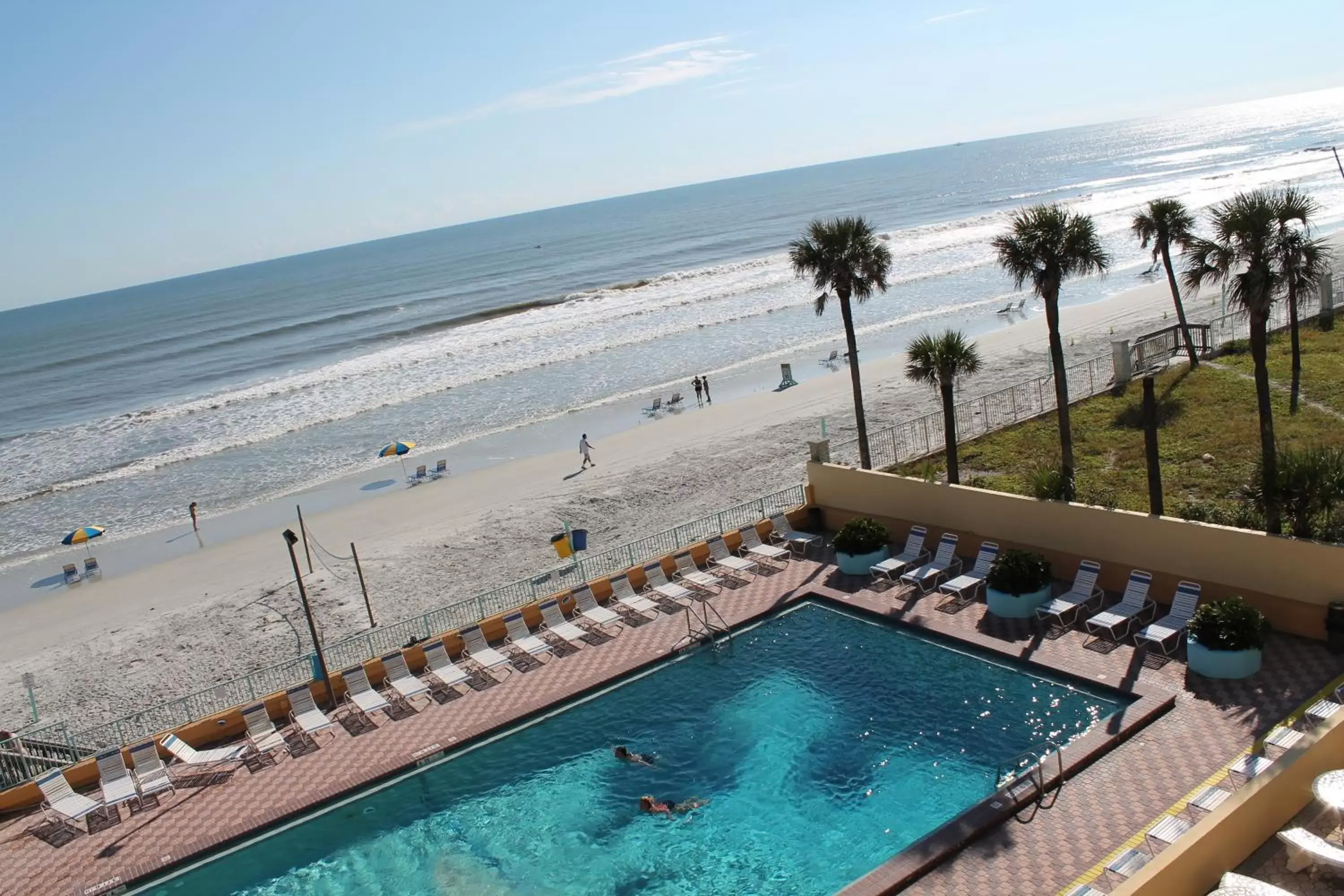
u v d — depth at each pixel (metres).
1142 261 58.25
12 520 35.66
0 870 13.13
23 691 20.92
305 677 18.81
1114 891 7.91
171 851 13.04
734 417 34.59
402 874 12.20
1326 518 14.12
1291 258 15.59
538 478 30.70
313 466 37.06
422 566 24.38
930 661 15.42
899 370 37.84
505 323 69.00
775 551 19.92
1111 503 18.11
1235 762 10.98
